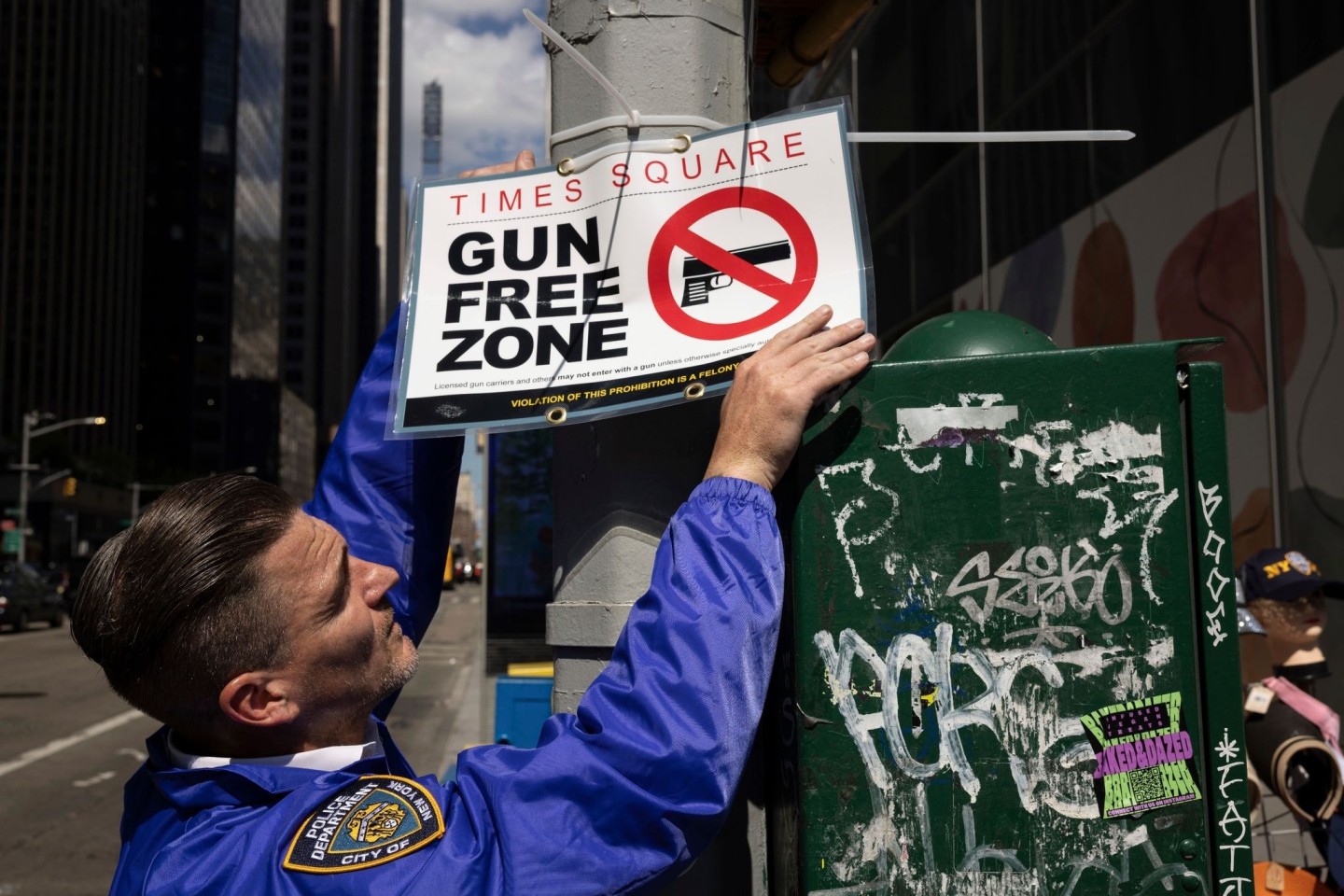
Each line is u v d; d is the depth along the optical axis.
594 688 1.19
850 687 1.41
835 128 1.54
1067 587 1.41
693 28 1.66
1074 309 8.09
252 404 110.12
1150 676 1.40
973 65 9.73
